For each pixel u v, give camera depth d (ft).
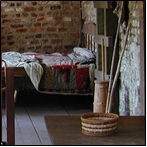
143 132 10.29
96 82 18.38
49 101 25.52
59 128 10.70
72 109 23.56
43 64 22.82
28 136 18.37
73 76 22.79
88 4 28.37
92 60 23.41
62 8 31.63
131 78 17.67
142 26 15.58
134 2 17.08
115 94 19.52
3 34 31.04
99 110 18.22
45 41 31.60
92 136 10.02
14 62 22.63
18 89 22.47
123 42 18.62
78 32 31.68
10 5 30.99
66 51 31.55
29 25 31.35
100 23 21.95
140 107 15.90
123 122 11.20
